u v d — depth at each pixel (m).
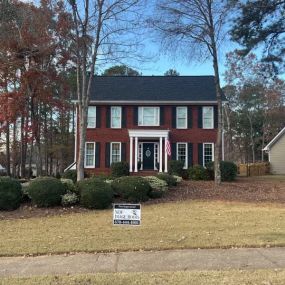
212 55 25.73
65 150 51.41
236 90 65.19
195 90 36.41
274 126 68.31
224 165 29.02
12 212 16.28
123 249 9.80
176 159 35.03
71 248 9.93
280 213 15.23
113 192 18.12
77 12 22.05
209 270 7.98
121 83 37.28
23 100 30.69
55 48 28.80
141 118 35.59
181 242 10.40
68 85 34.28
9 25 28.52
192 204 18.27
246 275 7.51
